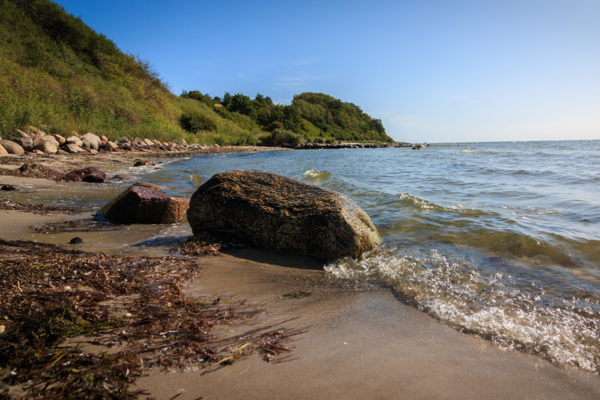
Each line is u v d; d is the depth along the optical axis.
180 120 34.44
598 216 5.31
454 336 2.30
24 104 16.14
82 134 18.25
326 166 16.94
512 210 5.99
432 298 2.92
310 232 4.18
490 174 12.11
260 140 47.16
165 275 3.16
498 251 4.08
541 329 2.39
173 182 10.27
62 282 2.63
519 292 3.00
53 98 19.16
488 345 2.19
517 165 15.41
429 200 7.32
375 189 8.91
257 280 3.34
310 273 3.64
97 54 27.83
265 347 2.07
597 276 3.26
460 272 3.52
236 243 4.50
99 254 3.56
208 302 2.70
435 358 2.03
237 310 2.58
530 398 1.70
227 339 2.14
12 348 1.76
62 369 1.69
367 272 3.63
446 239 4.62
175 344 2.01
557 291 2.99
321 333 2.29
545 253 3.89
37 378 1.63
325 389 1.71
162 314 2.32
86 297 2.43
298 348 2.09
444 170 14.14
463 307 2.74
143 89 29.78
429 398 1.67
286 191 4.75
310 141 56.50
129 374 1.72
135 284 2.84
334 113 89.56
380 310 2.69
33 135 14.93
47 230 4.71
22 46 21.45
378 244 4.48
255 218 4.45
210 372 1.80
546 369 1.95
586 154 23.86
